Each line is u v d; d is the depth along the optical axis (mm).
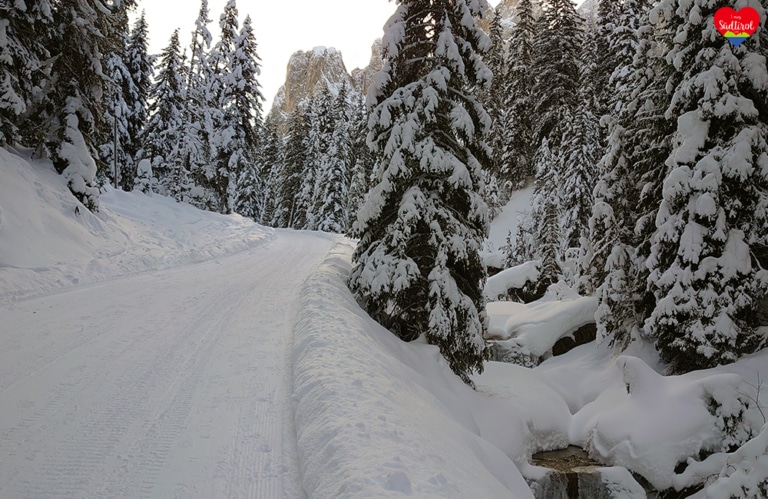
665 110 13000
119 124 29703
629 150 14680
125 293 10641
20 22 13617
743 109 10453
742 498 6727
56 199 13938
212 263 16594
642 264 13062
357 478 3676
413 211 9945
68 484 3869
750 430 9211
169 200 25906
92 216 15023
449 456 5141
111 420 4996
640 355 13297
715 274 10789
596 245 15750
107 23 16594
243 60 33719
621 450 10086
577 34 32812
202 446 4652
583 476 9680
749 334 10984
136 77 32094
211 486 4027
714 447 9305
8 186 12344
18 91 13773
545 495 9484
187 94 32406
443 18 10961
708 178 10586
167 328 8344
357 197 44375
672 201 11336
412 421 5547
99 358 6645
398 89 10773
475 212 10430
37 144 15445
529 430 10922
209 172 31938
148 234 17984
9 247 10688
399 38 11062
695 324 10797
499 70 40625
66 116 15312
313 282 11734
